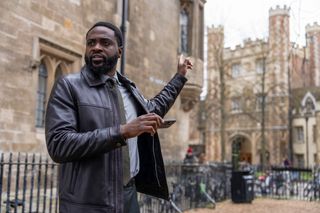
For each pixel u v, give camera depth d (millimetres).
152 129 2061
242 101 46438
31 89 8828
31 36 8898
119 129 2031
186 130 17359
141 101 2584
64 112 2156
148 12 14891
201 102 42219
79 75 2312
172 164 11102
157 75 15352
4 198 7488
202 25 18047
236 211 11289
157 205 9453
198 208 11547
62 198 2178
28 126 8750
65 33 10016
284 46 37594
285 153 43219
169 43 16328
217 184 13719
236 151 14914
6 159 8102
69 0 10219
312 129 41781
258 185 16906
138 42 14125
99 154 2068
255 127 45594
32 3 8961
